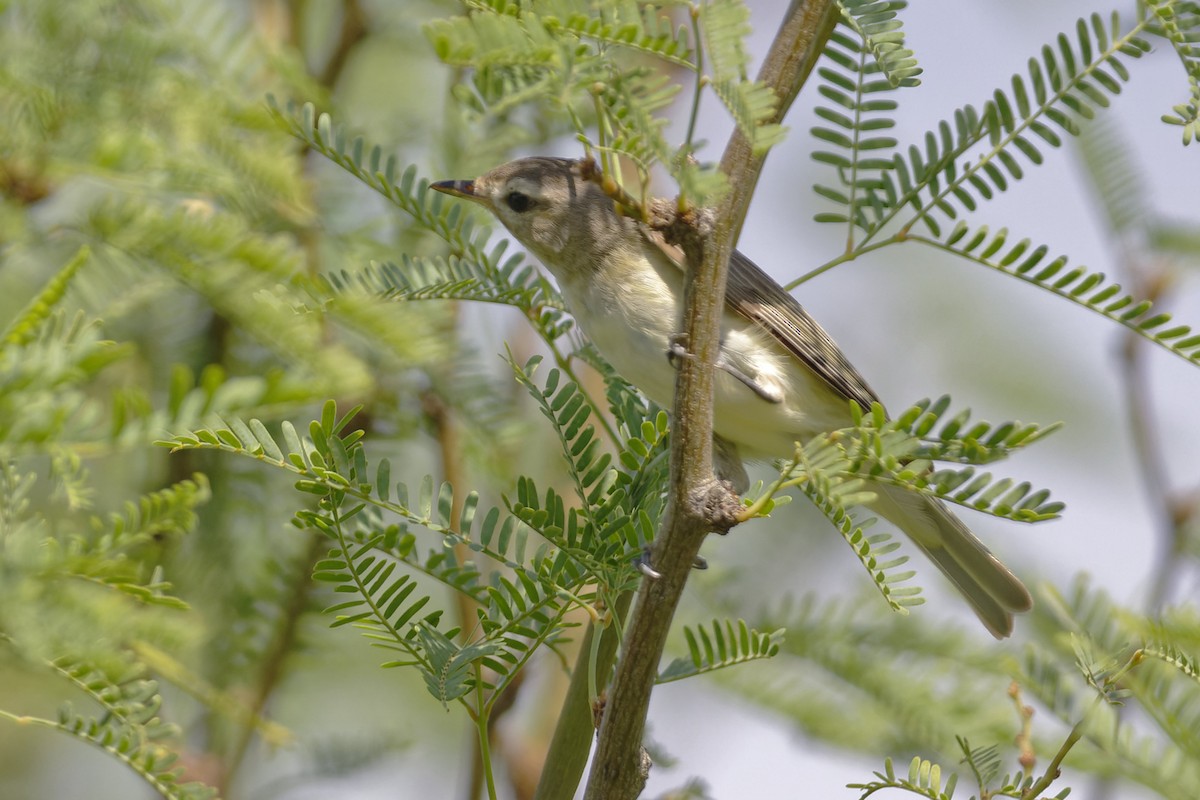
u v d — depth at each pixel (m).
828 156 6.32
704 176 4.46
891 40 5.11
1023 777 6.13
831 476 5.00
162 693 8.29
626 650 5.55
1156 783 6.17
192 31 7.96
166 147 7.21
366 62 10.54
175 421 4.45
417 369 8.54
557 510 5.78
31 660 4.89
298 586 8.58
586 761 6.35
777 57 5.80
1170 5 5.39
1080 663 5.97
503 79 7.04
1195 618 5.81
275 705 9.52
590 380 10.06
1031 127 6.11
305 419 8.95
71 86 7.25
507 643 5.86
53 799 10.66
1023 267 5.63
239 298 6.03
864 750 8.33
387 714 10.18
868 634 8.59
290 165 7.48
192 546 8.65
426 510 5.78
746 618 9.06
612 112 5.09
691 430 5.35
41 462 6.92
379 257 8.57
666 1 4.74
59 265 7.15
